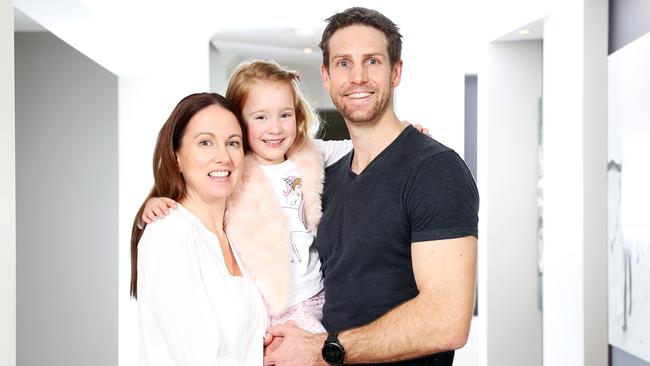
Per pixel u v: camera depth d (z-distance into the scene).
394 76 2.37
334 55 2.30
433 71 6.77
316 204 2.46
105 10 4.24
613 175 4.07
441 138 6.77
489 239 5.61
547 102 4.89
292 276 2.39
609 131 4.13
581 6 4.27
